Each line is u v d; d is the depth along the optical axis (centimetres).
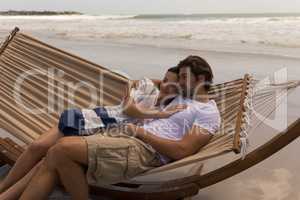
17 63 412
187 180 302
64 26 2589
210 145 285
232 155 404
